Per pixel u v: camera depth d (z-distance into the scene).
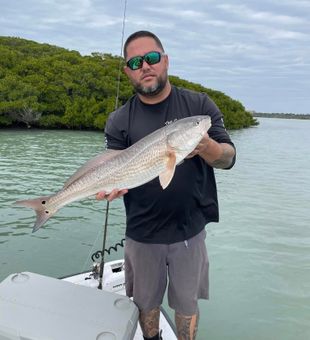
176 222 3.01
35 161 19.00
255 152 29.05
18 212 10.02
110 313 2.71
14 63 43.56
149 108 3.04
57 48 57.00
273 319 5.44
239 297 6.00
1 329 2.53
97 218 9.69
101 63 47.69
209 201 3.21
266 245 8.33
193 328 3.17
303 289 6.30
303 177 17.88
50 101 39.34
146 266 3.11
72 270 6.82
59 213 9.92
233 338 5.00
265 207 11.77
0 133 32.59
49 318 2.62
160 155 2.77
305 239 8.80
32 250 7.63
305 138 50.00
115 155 2.98
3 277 6.46
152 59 2.85
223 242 8.43
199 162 3.02
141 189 3.00
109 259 7.18
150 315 3.19
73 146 26.03
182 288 3.07
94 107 39.25
